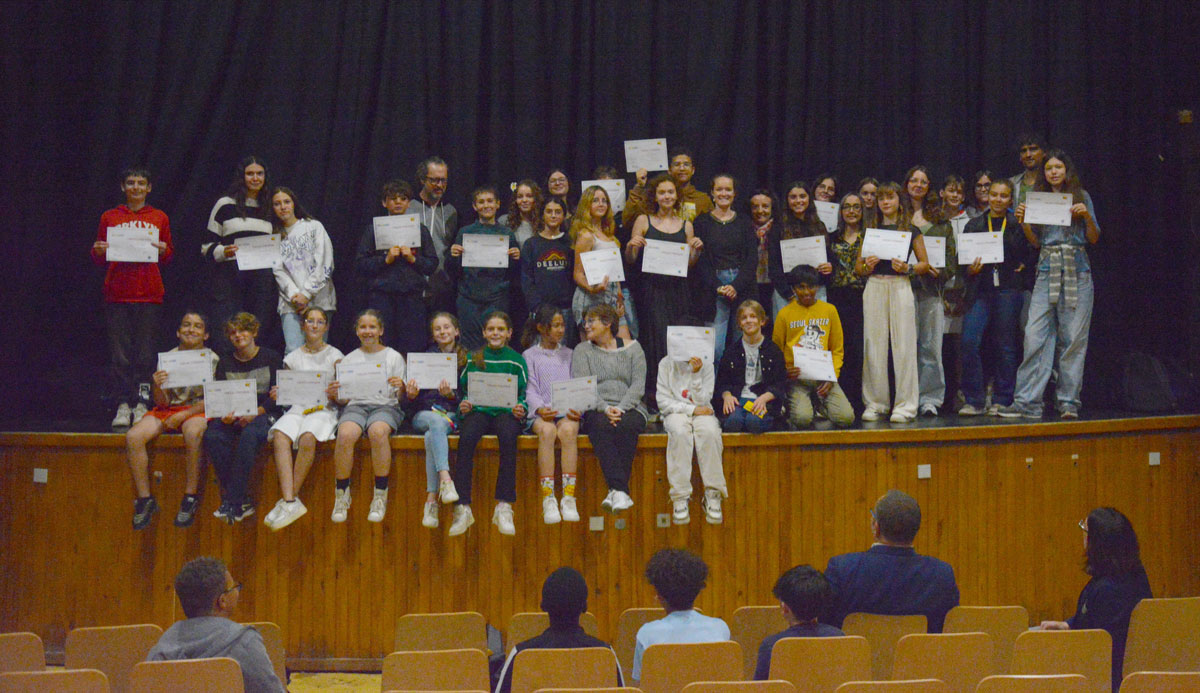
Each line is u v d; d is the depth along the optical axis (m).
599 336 5.52
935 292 6.22
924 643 3.25
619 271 5.83
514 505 5.38
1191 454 5.97
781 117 7.00
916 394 6.08
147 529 5.36
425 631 3.87
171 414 5.44
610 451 5.26
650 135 6.93
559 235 6.16
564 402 5.25
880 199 6.16
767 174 6.99
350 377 5.39
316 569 5.36
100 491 5.38
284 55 6.76
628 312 6.20
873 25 6.94
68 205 6.75
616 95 6.90
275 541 5.34
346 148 6.76
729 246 6.11
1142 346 7.02
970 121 7.02
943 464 5.58
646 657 3.15
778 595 3.35
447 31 6.82
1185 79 6.98
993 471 5.62
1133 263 7.05
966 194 6.91
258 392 5.51
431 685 3.24
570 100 6.90
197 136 6.69
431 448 5.27
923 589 3.61
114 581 5.37
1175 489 5.94
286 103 6.76
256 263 5.95
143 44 6.65
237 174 6.21
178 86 6.64
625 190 6.65
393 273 6.06
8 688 2.96
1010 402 6.36
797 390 5.86
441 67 6.83
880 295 6.08
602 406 5.34
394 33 6.77
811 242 6.08
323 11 6.74
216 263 6.34
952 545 5.58
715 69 6.88
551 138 6.93
